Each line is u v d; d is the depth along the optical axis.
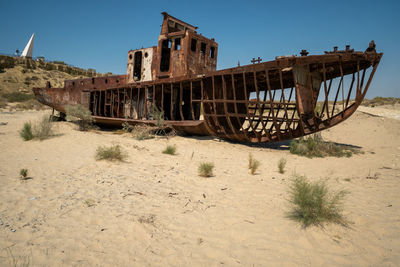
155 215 3.67
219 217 3.68
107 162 6.83
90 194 4.44
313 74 9.48
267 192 4.81
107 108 15.48
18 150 8.28
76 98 16.27
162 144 10.31
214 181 5.55
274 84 11.73
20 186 4.73
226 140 12.05
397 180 5.72
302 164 7.66
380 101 30.88
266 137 10.78
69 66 66.50
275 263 2.52
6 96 36.97
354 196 4.49
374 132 14.65
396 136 13.11
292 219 3.52
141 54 14.66
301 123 9.38
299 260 2.55
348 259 2.53
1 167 6.07
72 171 5.91
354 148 10.92
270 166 7.23
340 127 16.34
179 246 2.88
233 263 2.54
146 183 5.23
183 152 8.94
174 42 12.44
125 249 2.77
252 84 12.01
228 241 2.99
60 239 2.92
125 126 13.74
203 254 2.72
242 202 4.29
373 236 2.95
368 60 7.96
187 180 5.57
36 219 3.42
